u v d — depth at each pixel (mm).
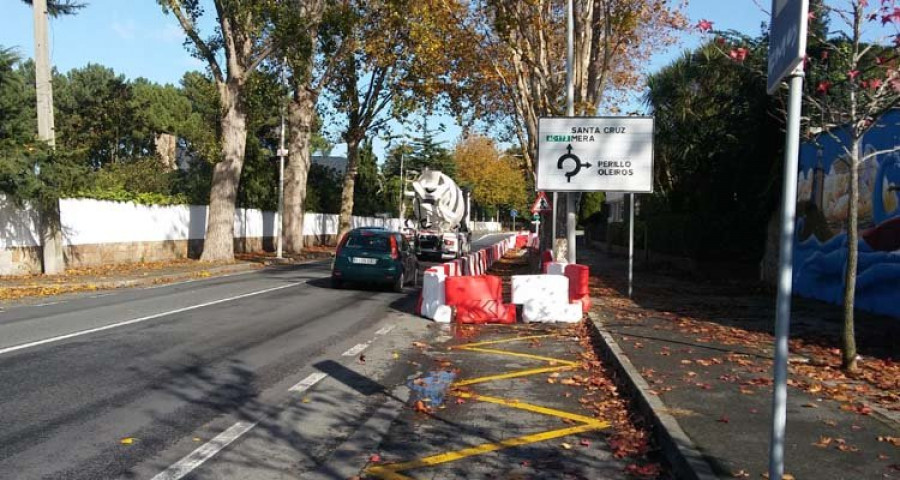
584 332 12180
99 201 22781
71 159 19047
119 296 15859
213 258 26438
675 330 11469
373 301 16250
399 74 31891
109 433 5867
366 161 60219
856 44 8125
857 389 7422
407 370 8852
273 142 46938
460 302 13250
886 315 12859
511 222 118375
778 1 3969
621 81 29266
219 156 25906
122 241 24078
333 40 29000
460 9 21078
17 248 18984
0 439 5617
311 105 34875
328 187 52656
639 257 33031
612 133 16266
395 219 66562
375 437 6137
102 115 47562
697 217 23391
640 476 5289
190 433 5969
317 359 9242
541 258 21641
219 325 11609
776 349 3893
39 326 11039
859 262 13836
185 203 28297
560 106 19828
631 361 8797
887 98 8844
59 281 17844
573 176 16375
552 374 8805
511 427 6516
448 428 6453
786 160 3852
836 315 13148
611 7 19438
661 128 26969
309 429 6277
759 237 21734
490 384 8227
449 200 34531
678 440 5594
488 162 83125
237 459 5422
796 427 6004
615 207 45000
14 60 20094
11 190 17422
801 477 4832
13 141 17953
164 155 51594
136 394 7070
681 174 26219
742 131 20312
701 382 7641
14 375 7656
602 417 6887
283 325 11945
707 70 23641
